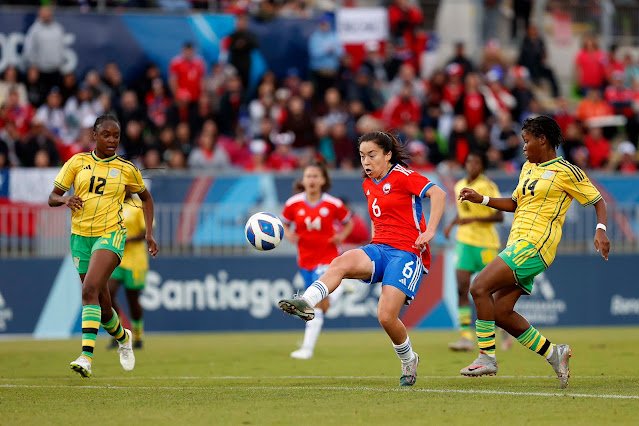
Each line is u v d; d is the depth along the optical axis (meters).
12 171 66.06
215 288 67.38
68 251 65.50
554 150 34.00
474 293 34.03
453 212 69.06
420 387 34.47
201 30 82.50
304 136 77.00
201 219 67.12
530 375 39.09
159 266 66.69
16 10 78.69
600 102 90.00
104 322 38.19
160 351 53.16
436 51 97.31
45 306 65.06
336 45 84.38
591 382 36.16
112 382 37.53
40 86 78.19
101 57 80.06
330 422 26.72
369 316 69.00
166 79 81.50
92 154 37.41
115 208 37.38
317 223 49.03
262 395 32.53
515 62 96.88
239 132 77.94
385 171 33.38
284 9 88.75
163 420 27.27
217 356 50.00
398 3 91.44
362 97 83.44
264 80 80.31
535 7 103.94
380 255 33.03
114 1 83.44
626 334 63.88
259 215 37.69
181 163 72.31
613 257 71.44
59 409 29.52
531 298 70.38
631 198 72.69
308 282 49.69
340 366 44.22
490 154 77.69
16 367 44.66
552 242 33.59
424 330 68.50
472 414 27.94
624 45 105.44
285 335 65.12
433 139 78.62
